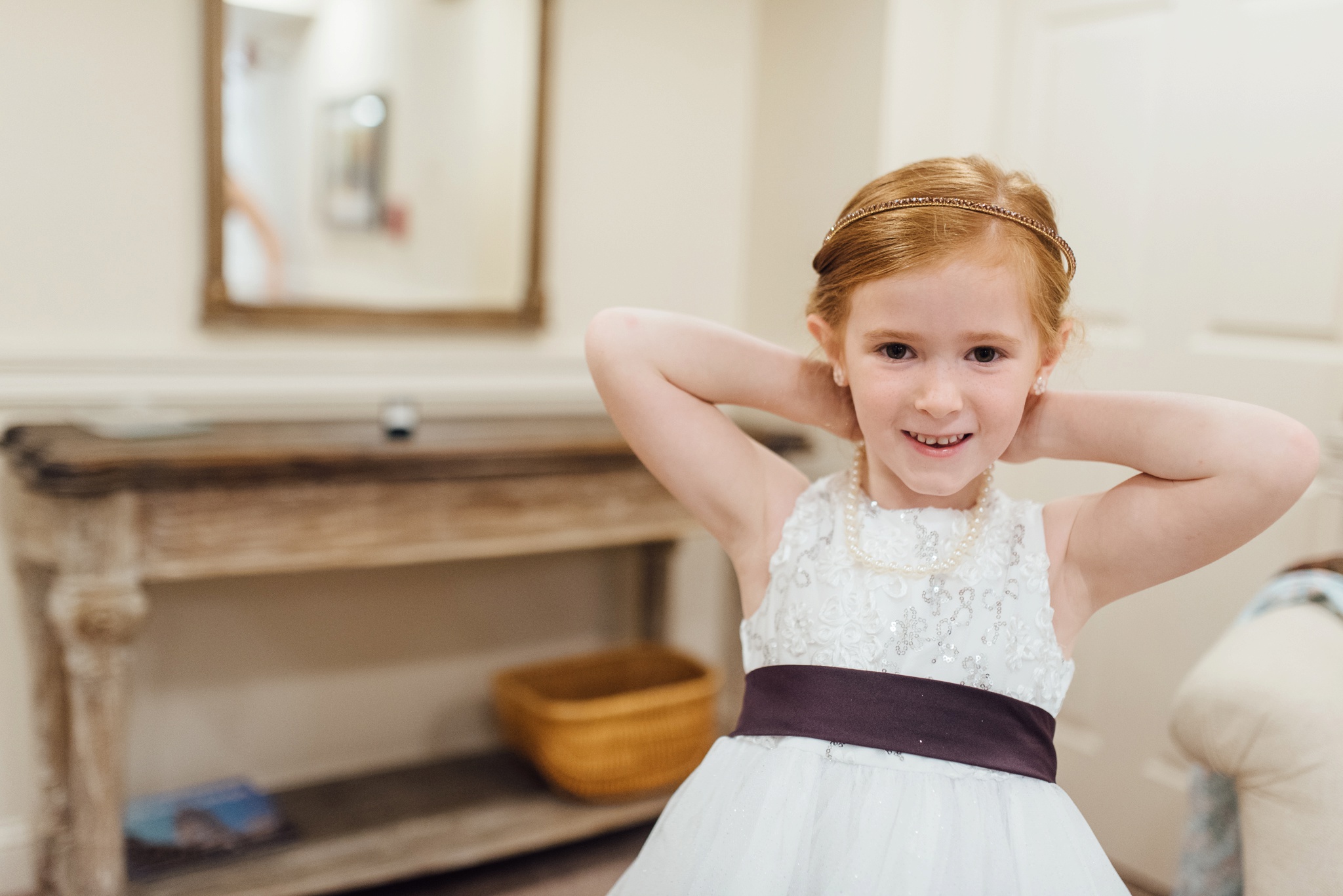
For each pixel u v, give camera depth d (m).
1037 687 0.78
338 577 2.45
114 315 2.14
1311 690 1.25
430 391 2.51
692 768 2.43
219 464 1.78
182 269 2.20
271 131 2.24
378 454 1.93
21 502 1.88
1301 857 1.20
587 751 2.27
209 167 2.17
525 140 2.55
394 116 2.38
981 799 0.74
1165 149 2.21
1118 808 2.33
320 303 2.33
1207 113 2.13
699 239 2.89
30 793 2.13
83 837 1.83
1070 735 2.43
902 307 0.71
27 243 2.04
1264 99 2.05
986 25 2.53
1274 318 2.05
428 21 2.39
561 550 2.74
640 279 2.81
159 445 1.84
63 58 2.03
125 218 2.12
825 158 2.68
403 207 2.42
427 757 2.61
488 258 2.55
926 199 0.72
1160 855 2.25
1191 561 0.75
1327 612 1.42
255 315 2.25
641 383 0.84
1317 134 1.97
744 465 0.87
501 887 2.20
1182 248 2.19
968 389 0.72
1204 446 0.73
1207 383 2.16
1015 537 0.82
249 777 2.39
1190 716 1.33
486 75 2.48
